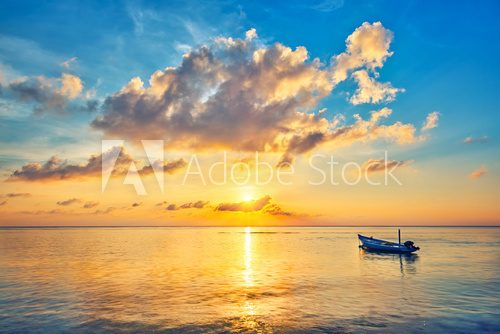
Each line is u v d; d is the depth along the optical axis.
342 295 29.77
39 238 133.75
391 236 161.50
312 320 22.92
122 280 37.12
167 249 79.81
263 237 159.00
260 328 21.44
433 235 174.50
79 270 44.28
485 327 21.58
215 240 126.38
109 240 120.38
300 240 127.44
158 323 22.33
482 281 36.28
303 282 35.97
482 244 95.31
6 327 21.62
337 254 66.56
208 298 28.77
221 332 20.75
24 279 37.62
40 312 24.69
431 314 24.11
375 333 20.58
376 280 37.06
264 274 41.44
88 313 24.44
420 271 43.44
